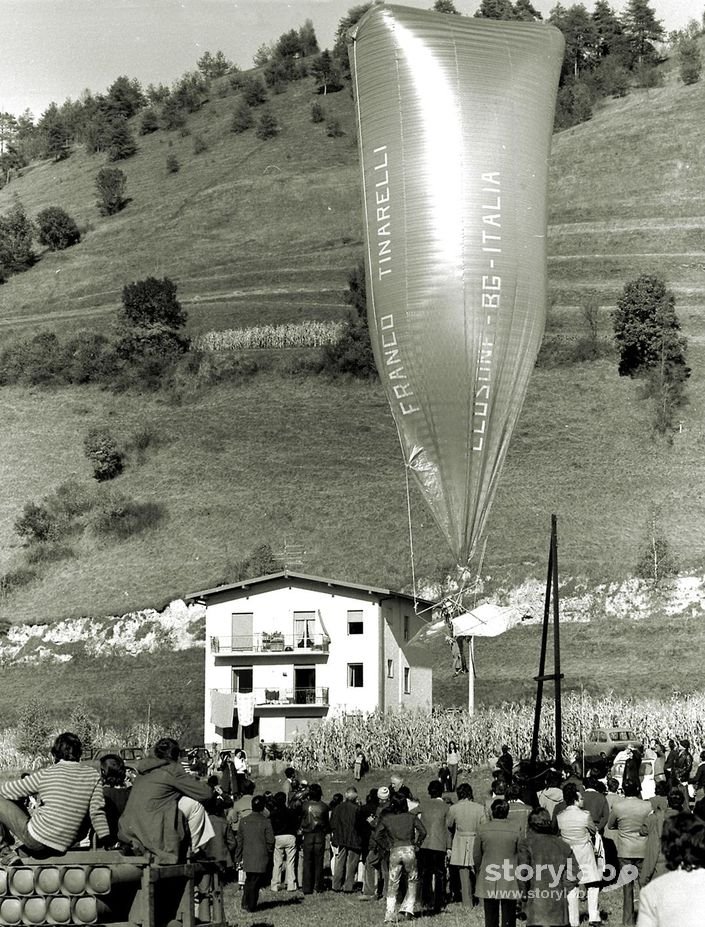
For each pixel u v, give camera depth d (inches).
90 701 3326.8
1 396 5339.6
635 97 7568.9
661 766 1261.1
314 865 1020.5
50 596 3996.1
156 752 586.9
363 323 5275.6
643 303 4852.4
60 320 6432.1
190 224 7401.6
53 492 4670.3
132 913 548.7
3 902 550.9
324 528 4111.7
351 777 2096.5
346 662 2775.6
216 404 5034.5
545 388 4813.0
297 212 7288.4
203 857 605.9
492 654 3329.2
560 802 757.3
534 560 3693.4
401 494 4237.2
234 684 2824.8
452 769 1504.7
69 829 552.4
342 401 4933.6
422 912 862.5
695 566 3572.8
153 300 5629.9
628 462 4291.3
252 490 4411.9
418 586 3673.7
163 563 4074.8
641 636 3331.7
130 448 4808.1
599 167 6791.3
